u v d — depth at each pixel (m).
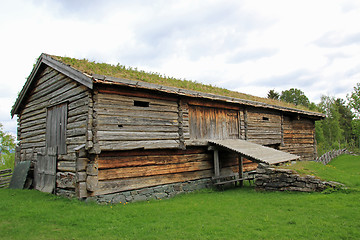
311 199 8.02
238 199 8.98
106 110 8.96
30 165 12.43
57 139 10.62
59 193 10.07
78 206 8.04
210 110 12.91
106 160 9.10
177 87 11.30
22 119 14.23
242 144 12.41
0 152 24.14
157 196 10.30
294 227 5.92
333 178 9.64
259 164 10.26
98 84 8.83
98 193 8.76
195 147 12.09
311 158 19.64
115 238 5.55
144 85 9.43
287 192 9.28
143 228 6.11
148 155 10.28
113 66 12.23
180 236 5.58
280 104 18.52
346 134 50.69
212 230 5.92
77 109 9.36
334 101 41.16
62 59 10.87
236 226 6.13
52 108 11.30
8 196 9.88
